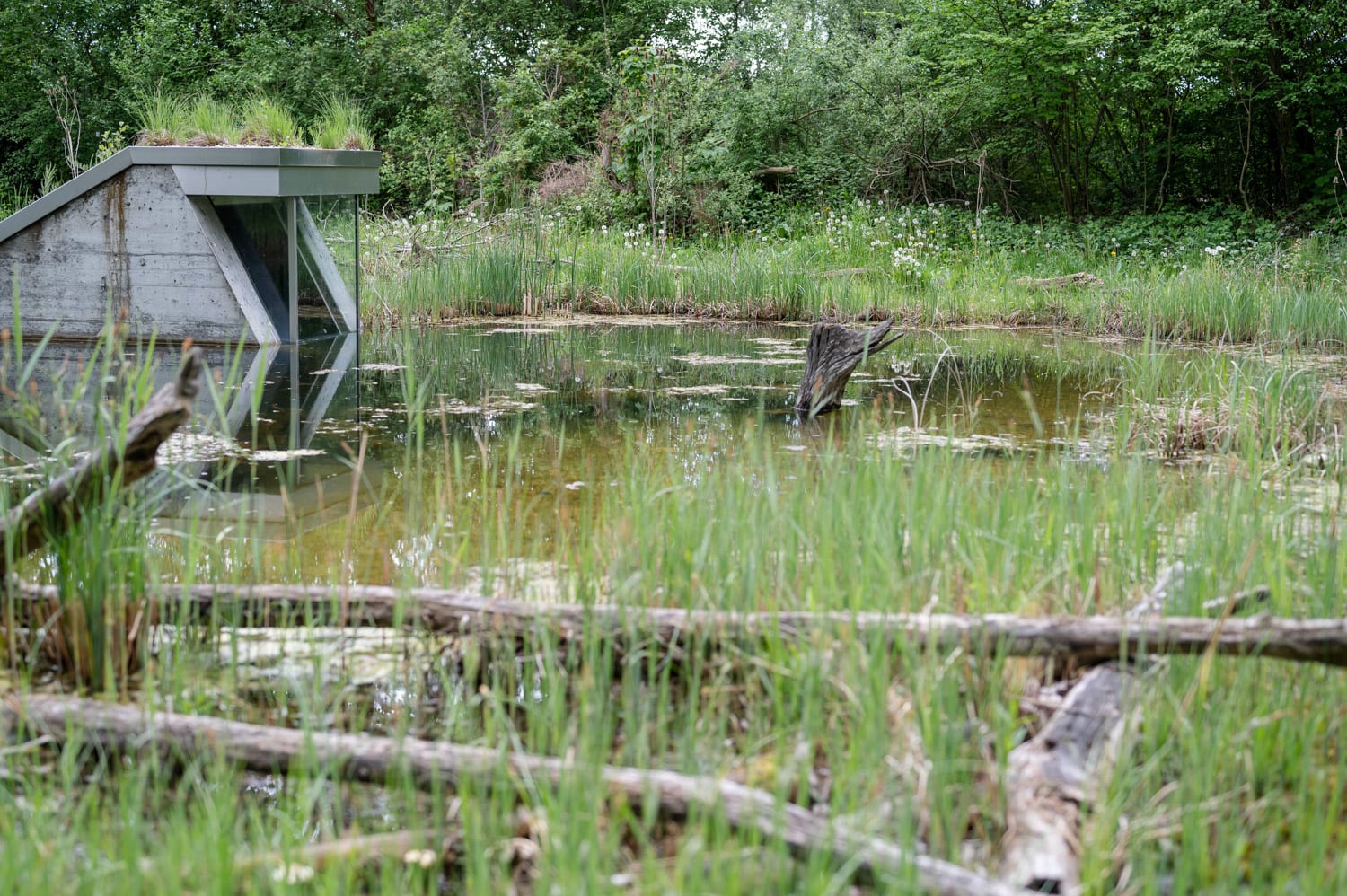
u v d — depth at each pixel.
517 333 11.67
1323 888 1.97
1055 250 16.92
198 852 2.02
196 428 6.46
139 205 9.63
